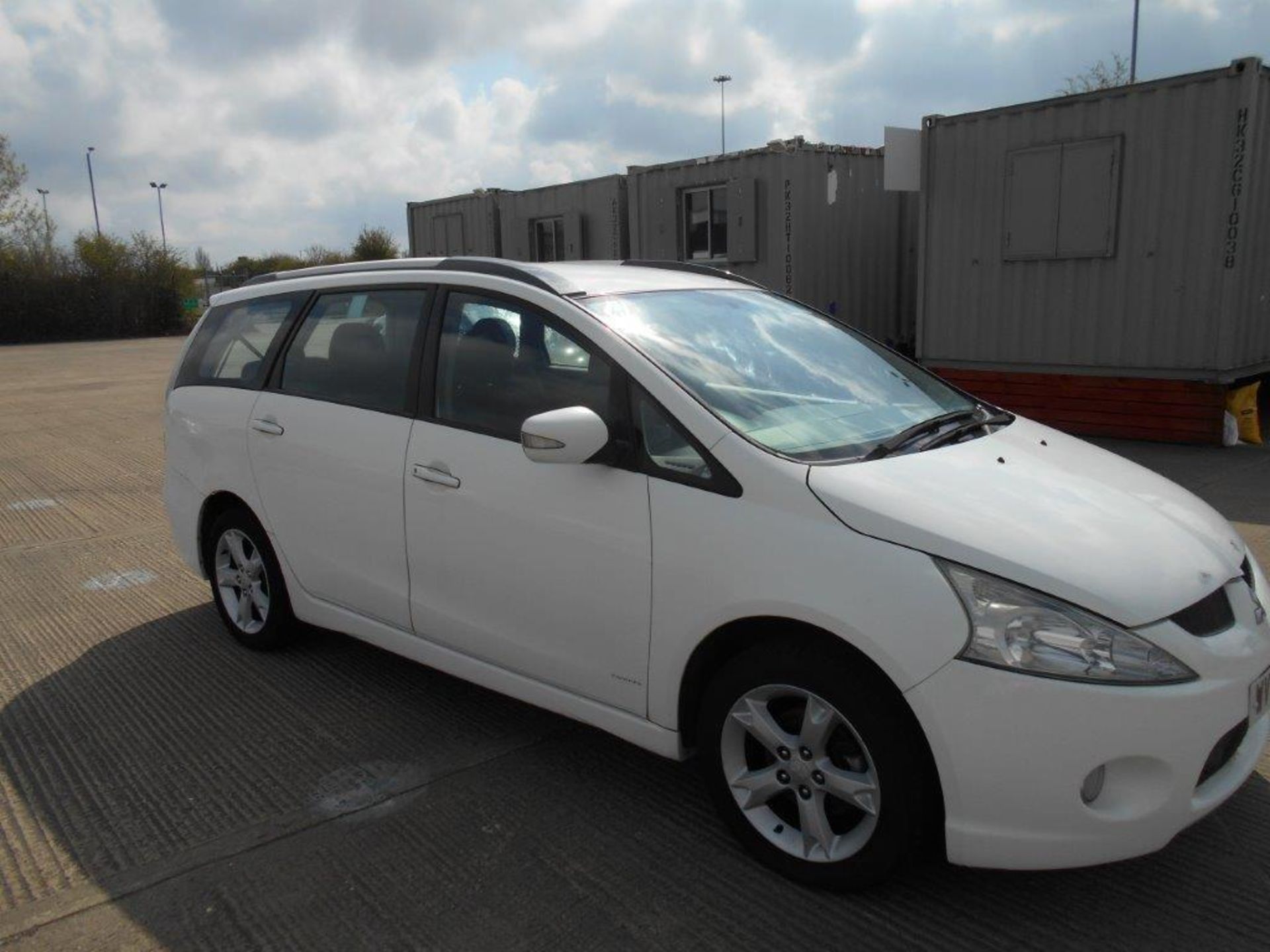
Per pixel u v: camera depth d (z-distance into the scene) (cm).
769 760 295
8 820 333
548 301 347
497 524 341
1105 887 283
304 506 417
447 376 371
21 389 1788
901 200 1328
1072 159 918
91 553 661
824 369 367
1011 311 988
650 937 267
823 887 282
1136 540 273
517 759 367
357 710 410
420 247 1880
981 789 248
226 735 391
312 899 287
